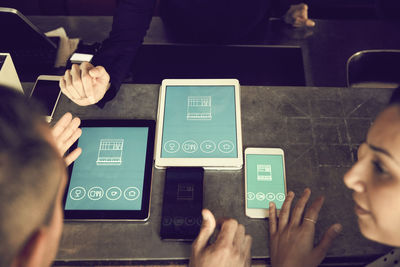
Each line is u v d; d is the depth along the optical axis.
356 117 1.08
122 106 1.10
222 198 0.95
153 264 0.88
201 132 1.02
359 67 1.39
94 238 0.89
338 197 0.95
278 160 1.00
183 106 1.06
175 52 1.59
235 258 0.78
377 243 0.89
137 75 1.52
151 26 1.67
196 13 1.49
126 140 1.01
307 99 1.11
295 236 0.85
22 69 1.37
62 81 1.00
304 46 1.61
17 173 0.33
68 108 1.09
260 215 0.93
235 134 1.02
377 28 1.62
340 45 1.61
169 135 1.01
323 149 1.03
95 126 1.03
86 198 0.92
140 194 0.93
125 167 0.97
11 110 0.35
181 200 0.92
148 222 0.92
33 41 1.28
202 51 1.59
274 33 1.64
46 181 0.35
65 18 1.65
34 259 0.36
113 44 1.17
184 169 0.97
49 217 0.38
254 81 1.52
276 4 1.58
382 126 0.55
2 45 1.29
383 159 0.55
